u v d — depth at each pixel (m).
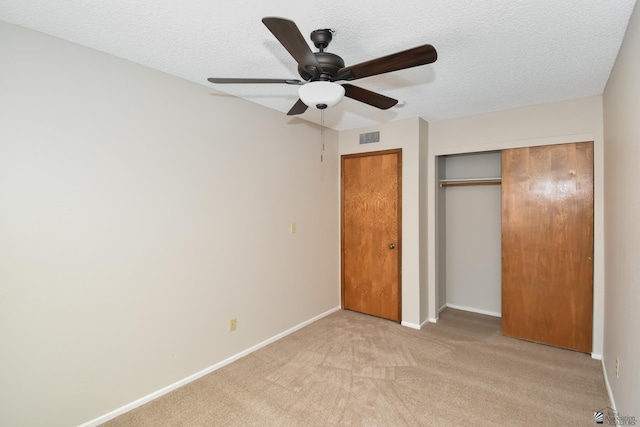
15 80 1.69
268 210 3.16
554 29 1.76
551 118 3.00
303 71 1.67
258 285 3.06
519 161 3.18
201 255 2.57
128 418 2.05
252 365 2.73
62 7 1.55
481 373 2.57
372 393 2.31
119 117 2.08
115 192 2.07
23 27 1.71
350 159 4.06
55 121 1.82
